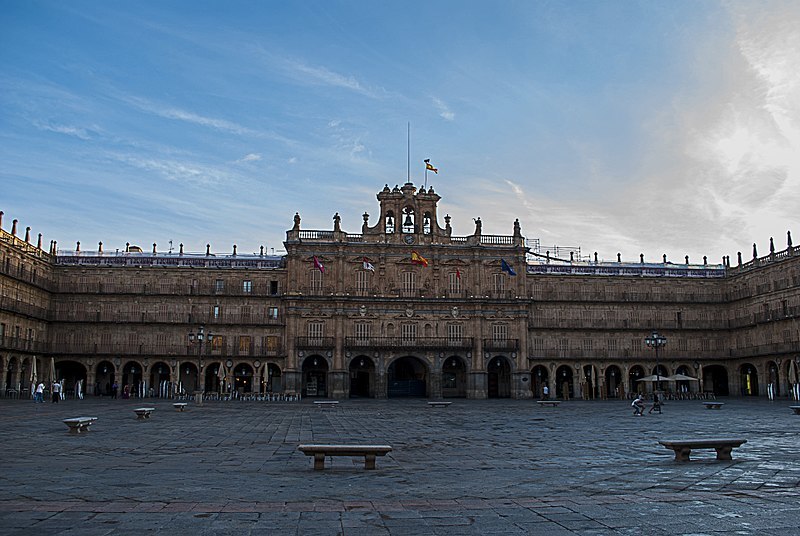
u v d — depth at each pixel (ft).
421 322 333.62
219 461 80.59
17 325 297.53
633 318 357.20
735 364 351.87
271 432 124.26
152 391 322.55
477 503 52.65
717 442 78.33
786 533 42.93
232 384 335.06
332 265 333.21
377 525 45.50
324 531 43.88
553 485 62.39
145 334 333.83
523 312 338.34
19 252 296.71
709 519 46.68
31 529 43.73
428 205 344.28
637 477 66.64
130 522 45.75
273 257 365.20
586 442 106.32
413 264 337.11
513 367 334.65
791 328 311.06
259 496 56.13
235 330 336.29
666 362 353.72
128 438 108.99
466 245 341.41
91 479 64.90
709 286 363.35
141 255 352.08
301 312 327.88
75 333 331.57
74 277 336.49
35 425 129.90
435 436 118.62
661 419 163.12
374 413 195.21
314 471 72.13
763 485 60.64
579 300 353.72
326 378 336.70
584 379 347.77
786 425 138.82
